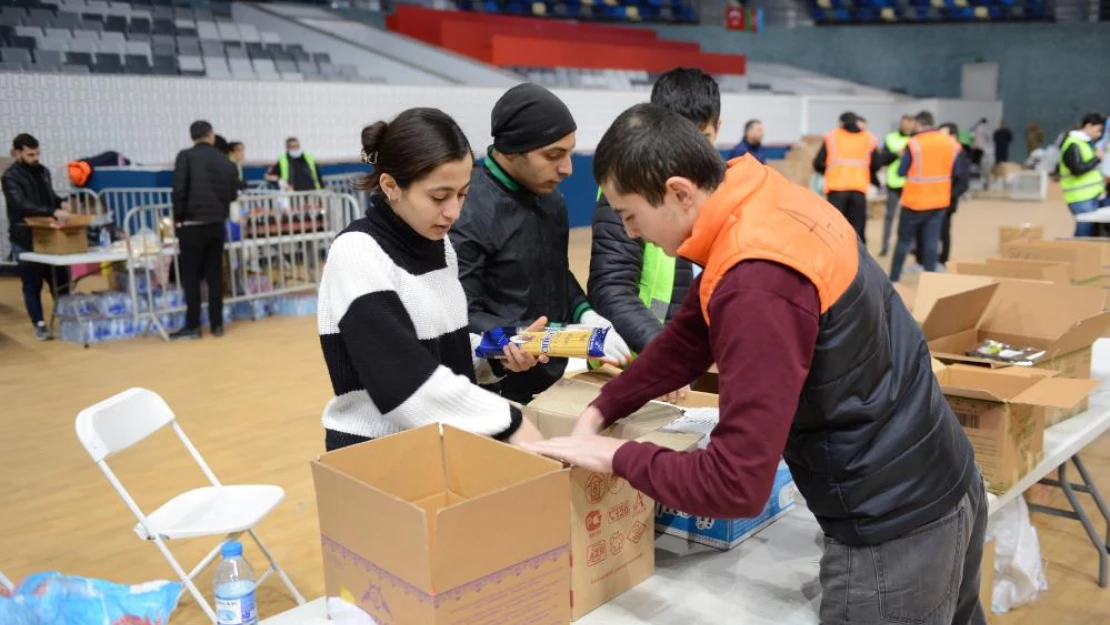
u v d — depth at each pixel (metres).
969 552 1.47
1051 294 2.71
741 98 15.39
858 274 1.19
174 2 13.19
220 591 1.42
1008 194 17.22
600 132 13.36
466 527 1.12
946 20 20.89
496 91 12.19
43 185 6.47
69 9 11.56
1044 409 2.15
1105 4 19.73
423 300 1.49
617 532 1.45
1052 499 3.43
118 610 1.39
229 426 4.38
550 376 2.03
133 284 6.23
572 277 2.16
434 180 1.38
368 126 1.41
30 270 6.21
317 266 7.53
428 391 1.38
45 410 4.67
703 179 1.20
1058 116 21.14
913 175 7.39
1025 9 20.28
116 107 9.09
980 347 2.68
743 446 1.12
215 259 6.31
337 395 1.49
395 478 1.35
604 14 20.03
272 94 10.19
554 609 1.25
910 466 1.26
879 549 1.30
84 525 3.31
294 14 14.20
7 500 3.54
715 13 20.89
